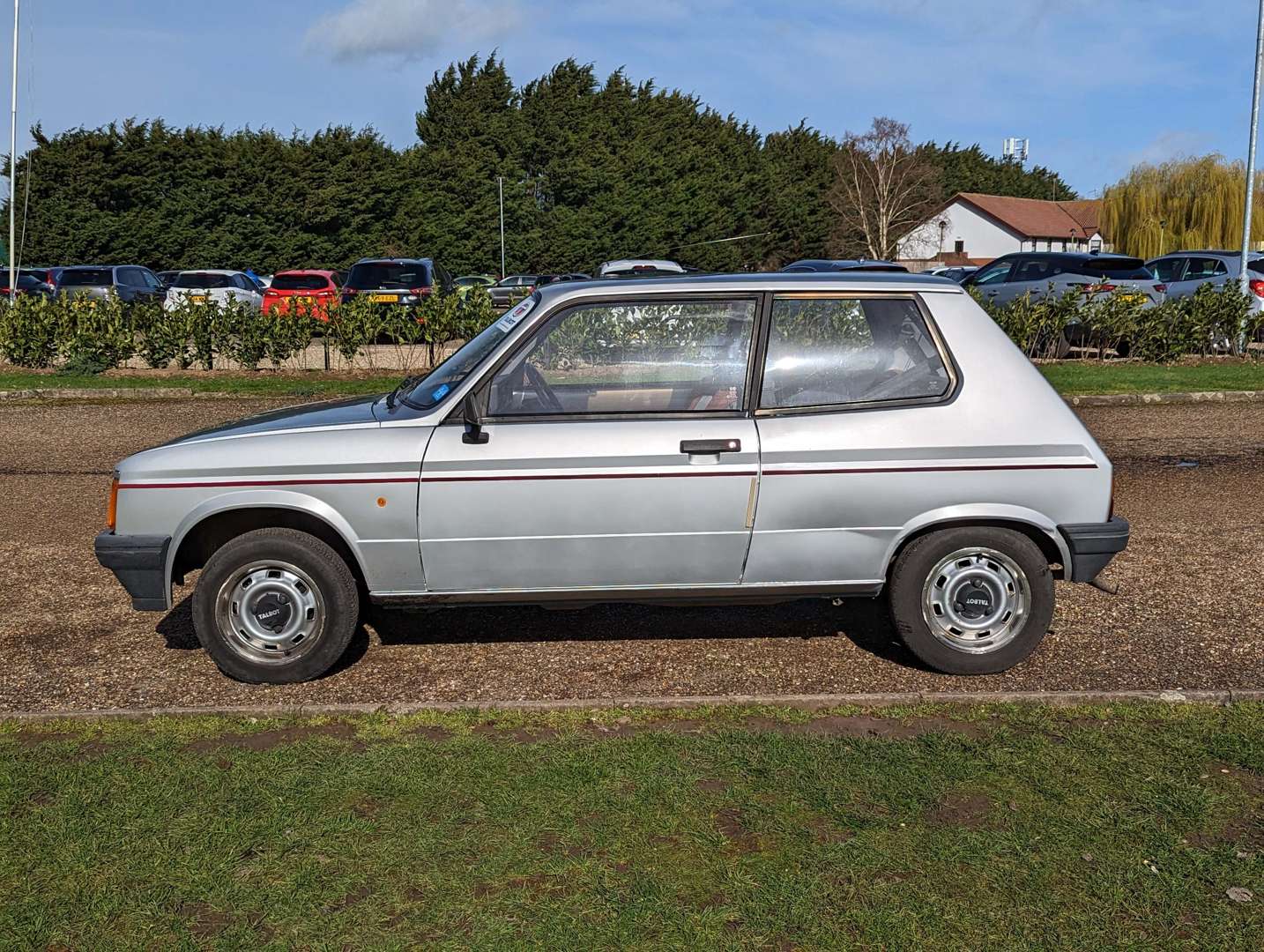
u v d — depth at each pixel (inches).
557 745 170.2
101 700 193.9
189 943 122.1
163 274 1332.4
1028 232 3169.3
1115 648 215.9
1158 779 157.8
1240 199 1701.5
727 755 165.5
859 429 193.3
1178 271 872.9
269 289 1012.5
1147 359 703.7
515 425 192.4
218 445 195.3
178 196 1958.7
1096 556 196.2
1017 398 196.2
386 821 147.7
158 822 147.9
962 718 180.2
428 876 134.6
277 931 124.3
